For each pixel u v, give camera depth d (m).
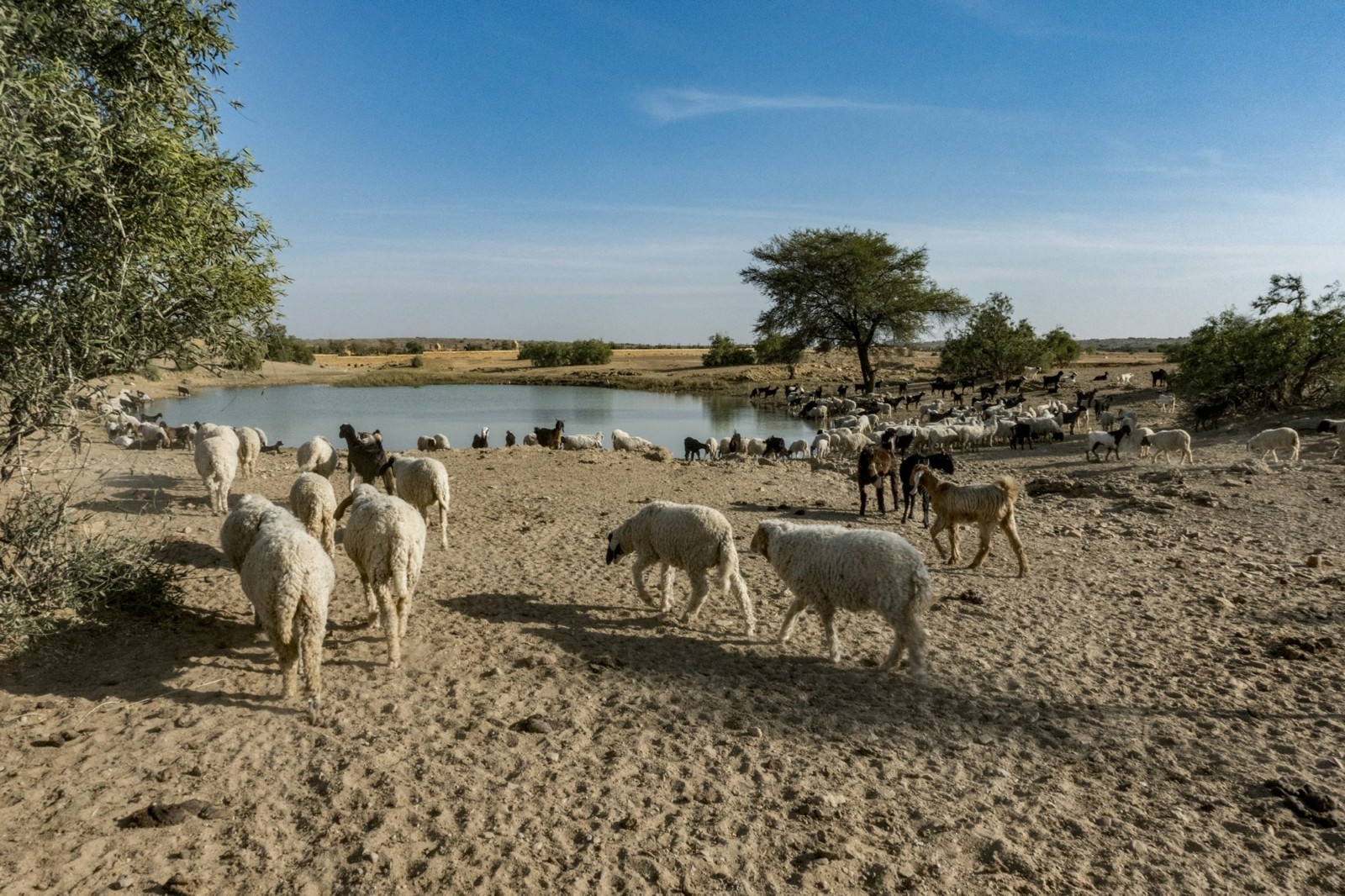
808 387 67.94
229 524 7.78
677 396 66.56
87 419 7.85
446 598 9.25
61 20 6.24
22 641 6.47
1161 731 6.13
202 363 7.99
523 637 8.02
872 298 57.97
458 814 4.84
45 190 6.18
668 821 4.87
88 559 7.12
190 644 7.30
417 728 5.94
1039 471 22.80
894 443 24.78
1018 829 4.82
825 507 16.23
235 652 7.21
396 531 7.12
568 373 90.50
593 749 5.76
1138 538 13.20
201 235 7.28
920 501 17.11
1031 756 5.75
